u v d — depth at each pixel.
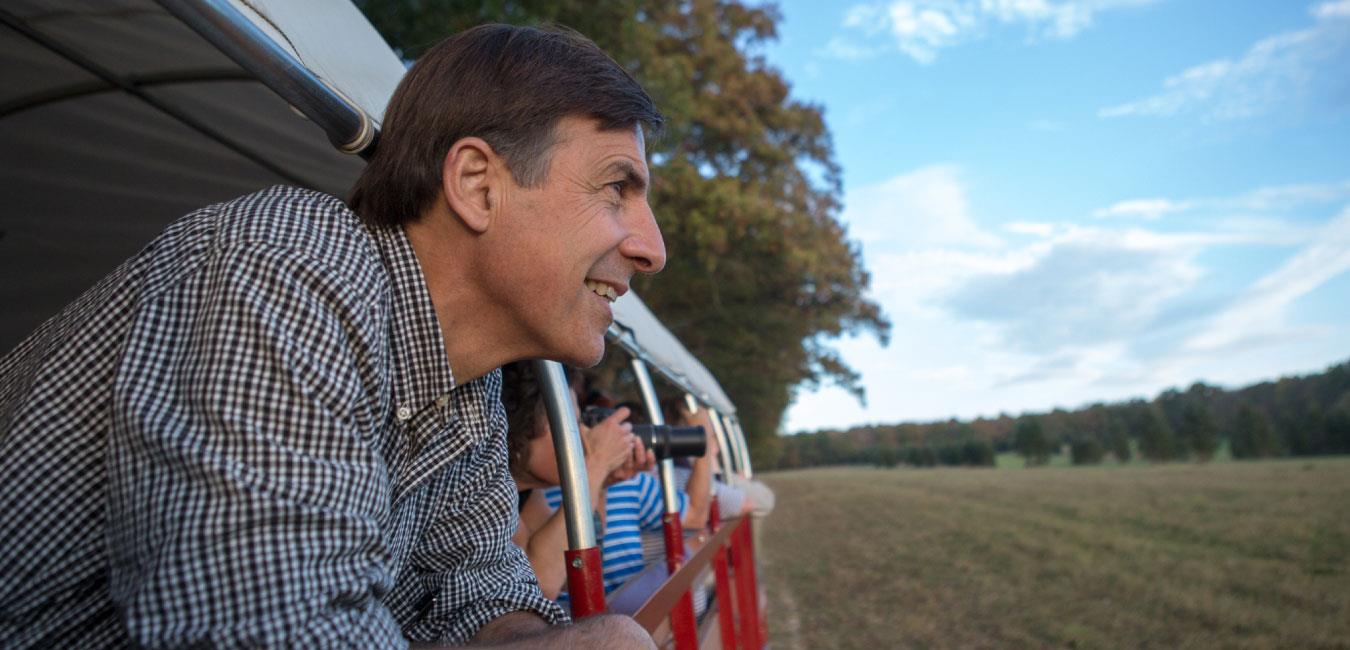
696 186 17.44
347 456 0.85
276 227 0.91
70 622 0.89
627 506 2.89
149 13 1.55
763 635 5.14
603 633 1.02
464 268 1.06
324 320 0.86
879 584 12.16
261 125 1.91
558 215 1.03
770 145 21.89
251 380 0.80
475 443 1.14
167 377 0.83
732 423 6.97
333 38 1.31
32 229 2.52
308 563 0.78
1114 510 23.70
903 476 53.97
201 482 0.76
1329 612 9.52
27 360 1.01
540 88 1.03
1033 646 7.97
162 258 0.91
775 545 18.16
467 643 0.98
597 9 9.89
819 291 24.42
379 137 1.14
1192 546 15.85
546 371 1.46
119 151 2.16
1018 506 26.67
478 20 7.00
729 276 21.91
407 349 1.04
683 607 2.12
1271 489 27.94
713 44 20.58
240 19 0.98
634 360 2.63
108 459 0.82
